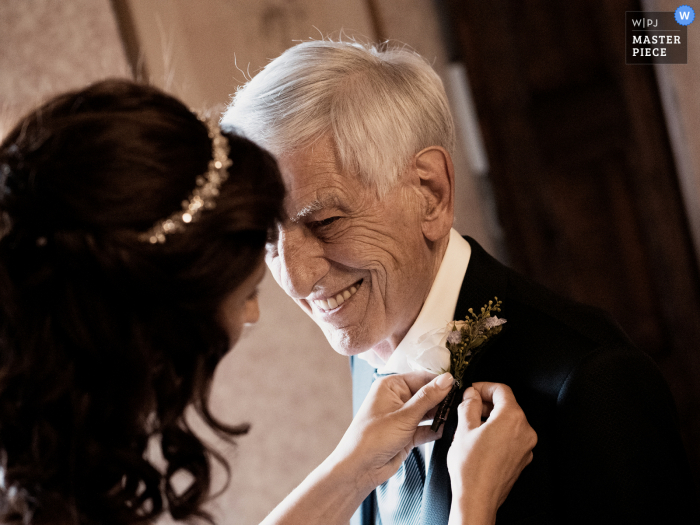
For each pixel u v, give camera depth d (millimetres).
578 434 1052
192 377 910
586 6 3154
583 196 3299
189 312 851
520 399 1141
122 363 830
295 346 2475
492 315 1214
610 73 3160
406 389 1232
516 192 3354
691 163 2828
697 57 2605
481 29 3301
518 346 1167
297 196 1123
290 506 1181
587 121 3227
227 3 2381
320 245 1167
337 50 1155
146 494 912
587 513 1050
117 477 882
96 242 783
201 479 954
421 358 1178
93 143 788
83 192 777
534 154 3318
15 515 883
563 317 1175
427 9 3346
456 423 1162
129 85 871
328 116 1100
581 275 3338
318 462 2506
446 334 1169
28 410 839
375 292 1193
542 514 1101
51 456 848
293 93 1104
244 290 933
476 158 3424
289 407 2455
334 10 2771
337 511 1188
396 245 1162
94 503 879
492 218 3461
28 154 801
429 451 1265
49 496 858
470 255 1290
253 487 2379
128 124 806
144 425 911
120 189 780
